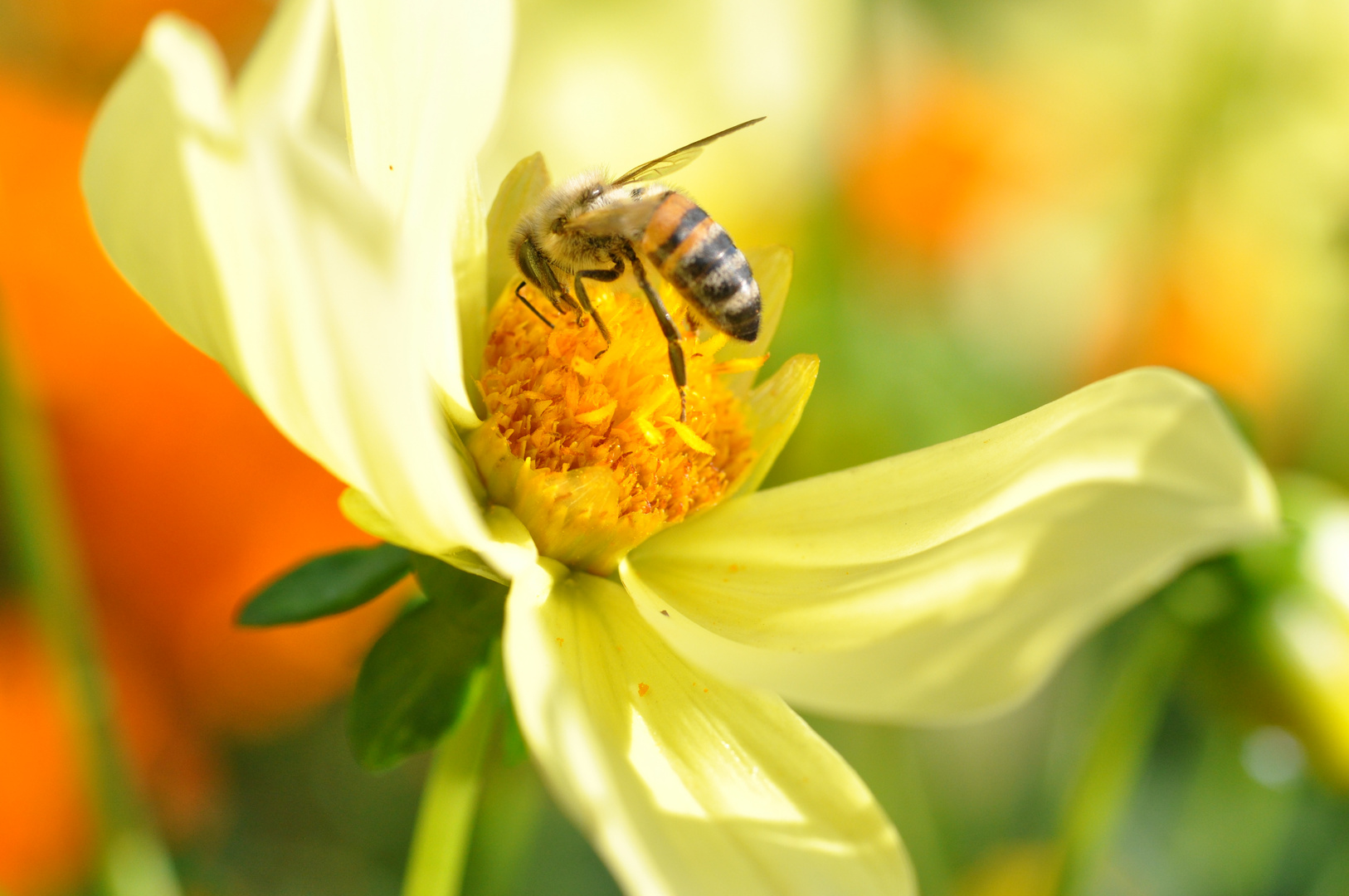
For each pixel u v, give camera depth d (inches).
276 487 7.5
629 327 6.5
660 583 6.4
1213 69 8.8
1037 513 5.9
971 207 8.7
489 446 6.4
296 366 5.6
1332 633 7.5
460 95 6.2
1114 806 7.4
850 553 6.3
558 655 6.2
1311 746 7.5
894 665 5.7
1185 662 7.6
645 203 6.7
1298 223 8.7
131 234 5.7
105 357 7.4
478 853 7.3
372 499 5.9
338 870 8.0
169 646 7.6
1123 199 8.9
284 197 5.4
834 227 8.6
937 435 8.3
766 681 5.8
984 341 8.6
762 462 6.6
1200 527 5.7
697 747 6.1
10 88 7.5
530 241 6.7
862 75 8.7
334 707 8.2
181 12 8.1
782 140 8.6
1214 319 8.7
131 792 6.8
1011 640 5.7
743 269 6.7
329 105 8.0
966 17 8.9
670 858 5.7
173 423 7.5
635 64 8.5
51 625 6.7
